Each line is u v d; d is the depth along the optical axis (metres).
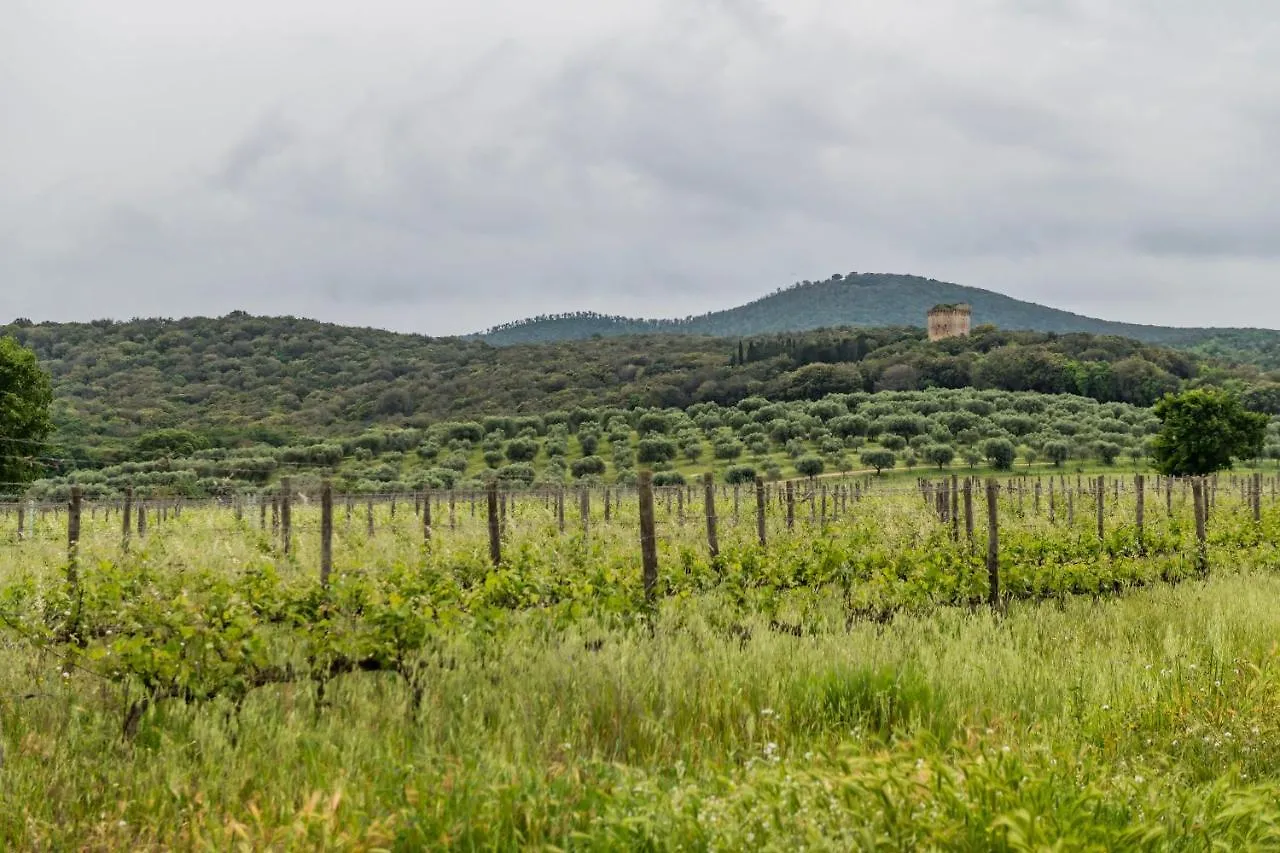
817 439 101.00
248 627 7.43
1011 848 4.02
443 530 19.97
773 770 4.94
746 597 12.55
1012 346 145.38
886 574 13.70
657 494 41.28
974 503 35.59
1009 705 7.15
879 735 6.47
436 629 8.06
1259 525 22.97
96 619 8.65
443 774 5.34
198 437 81.69
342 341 162.50
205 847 4.52
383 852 4.30
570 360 165.88
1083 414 111.00
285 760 5.82
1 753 5.52
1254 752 5.88
